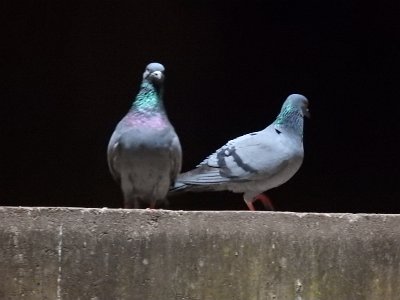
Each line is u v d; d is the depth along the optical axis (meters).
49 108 11.79
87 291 5.80
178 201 11.87
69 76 11.81
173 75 12.02
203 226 5.90
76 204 11.89
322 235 5.98
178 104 12.05
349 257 6.00
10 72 11.66
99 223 5.86
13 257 5.77
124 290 5.82
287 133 7.18
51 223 5.82
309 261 5.95
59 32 11.74
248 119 12.08
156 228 5.88
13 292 5.75
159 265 5.85
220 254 5.88
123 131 6.55
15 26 11.59
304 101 7.35
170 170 6.77
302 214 6.00
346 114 12.05
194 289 5.85
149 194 6.92
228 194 11.92
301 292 5.92
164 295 5.83
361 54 11.83
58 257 5.80
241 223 5.93
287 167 7.09
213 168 7.14
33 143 11.78
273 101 12.09
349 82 11.96
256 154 7.02
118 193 11.83
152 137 6.48
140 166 6.59
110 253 5.84
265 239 5.92
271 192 12.20
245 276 5.88
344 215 6.04
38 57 11.73
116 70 11.94
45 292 5.77
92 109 11.88
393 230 6.07
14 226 5.80
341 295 5.96
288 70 12.04
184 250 5.87
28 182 11.80
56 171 11.84
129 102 11.94
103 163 11.88
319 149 12.15
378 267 6.02
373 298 6.00
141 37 11.95
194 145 12.08
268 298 5.88
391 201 12.06
